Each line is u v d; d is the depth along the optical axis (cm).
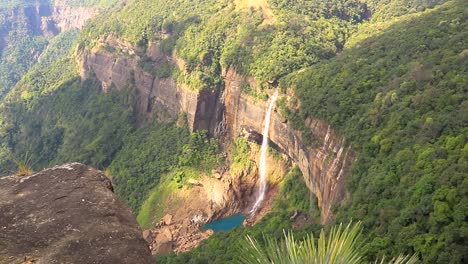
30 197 762
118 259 643
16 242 652
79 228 693
